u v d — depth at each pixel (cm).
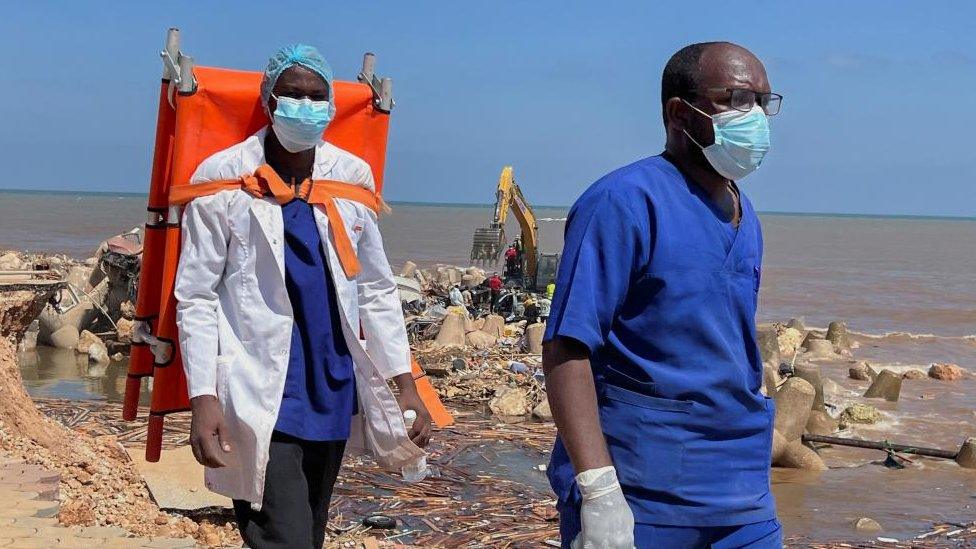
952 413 1602
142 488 724
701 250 329
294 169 414
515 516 851
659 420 328
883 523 989
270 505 394
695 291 327
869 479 1185
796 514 1023
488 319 2095
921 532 959
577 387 321
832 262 6662
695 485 331
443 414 461
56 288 1474
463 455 1120
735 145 329
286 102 400
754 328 346
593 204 329
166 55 413
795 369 1480
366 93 455
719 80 331
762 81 336
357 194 423
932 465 1255
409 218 15138
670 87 341
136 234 1961
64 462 689
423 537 786
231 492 399
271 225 399
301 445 401
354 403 430
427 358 1731
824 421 1429
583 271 323
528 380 1588
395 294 438
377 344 431
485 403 1494
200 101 415
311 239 407
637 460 329
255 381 392
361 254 429
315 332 404
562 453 345
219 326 400
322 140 432
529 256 2522
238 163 405
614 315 328
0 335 775
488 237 2547
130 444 951
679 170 340
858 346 2439
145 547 552
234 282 400
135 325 445
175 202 409
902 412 1599
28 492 609
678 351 328
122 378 1575
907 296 4016
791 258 7138
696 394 328
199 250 400
